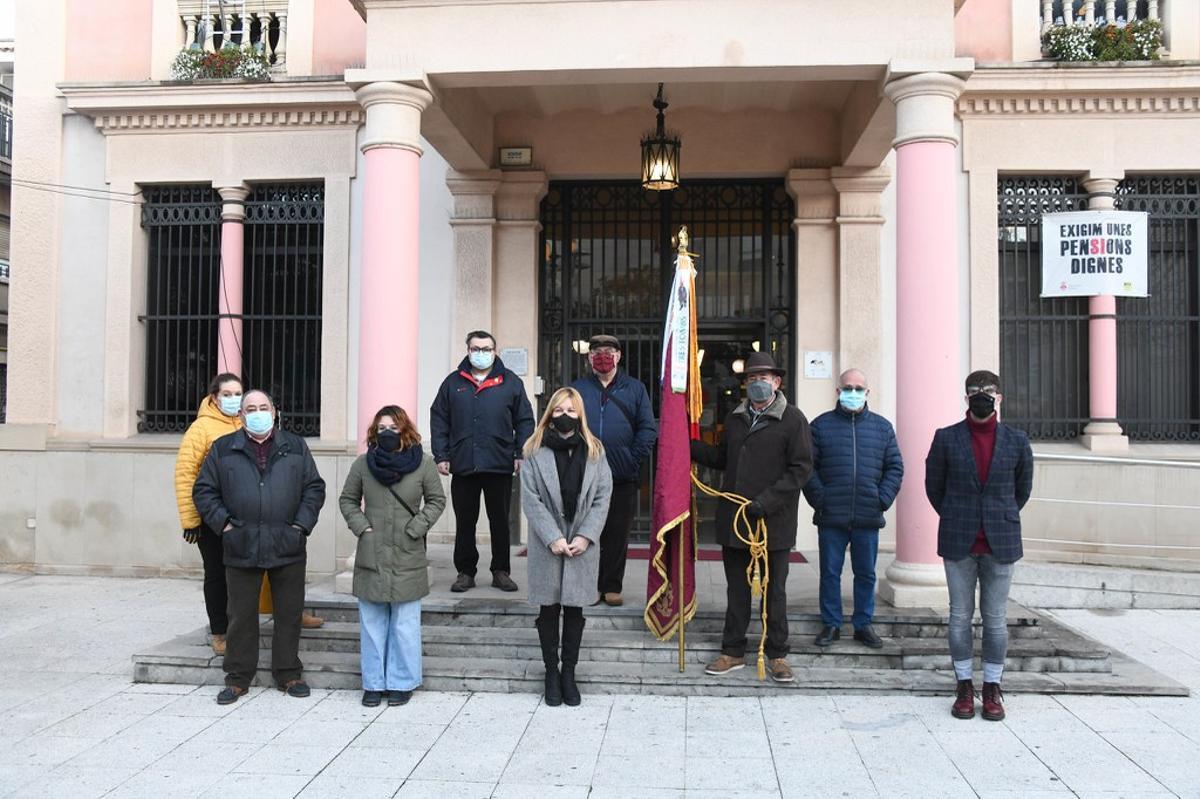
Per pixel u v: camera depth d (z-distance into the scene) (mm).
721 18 6500
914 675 5586
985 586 5129
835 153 8922
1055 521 8477
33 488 9383
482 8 6613
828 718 5121
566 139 9023
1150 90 8477
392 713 5246
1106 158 8602
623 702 5406
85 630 7203
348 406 9125
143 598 8328
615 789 4238
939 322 6254
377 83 6602
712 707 5312
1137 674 5703
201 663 5820
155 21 9430
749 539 5445
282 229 9469
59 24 9523
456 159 8664
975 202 8656
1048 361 8805
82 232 9484
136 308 9453
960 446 5129
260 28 9695
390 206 6590
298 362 9398
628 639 5969
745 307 9258
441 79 6746
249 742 4820
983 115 8672
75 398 9422
